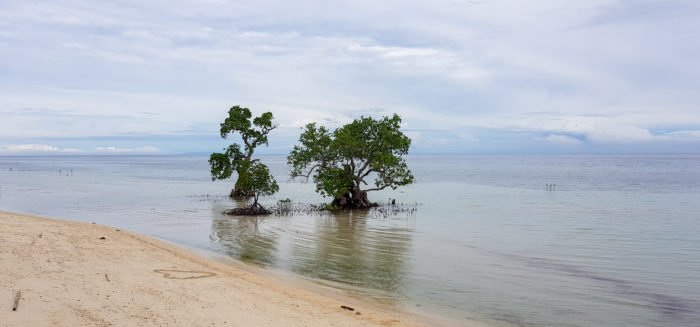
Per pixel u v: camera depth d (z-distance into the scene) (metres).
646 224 36.91
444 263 23.66
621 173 124.12
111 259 19.09
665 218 40.34
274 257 24.48
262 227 34.25
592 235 32.03
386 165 44.53
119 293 14.46
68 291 14.13
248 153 54.69
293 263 23.20
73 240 22.14
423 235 31.78
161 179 94.44
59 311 12.40
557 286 19.75
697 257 25.22
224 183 82.00
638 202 53.41
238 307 14.26
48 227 25.48
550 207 48.69
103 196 56.66
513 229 34.53
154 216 39.44
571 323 15.51
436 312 16.12
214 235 30.62
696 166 176.88
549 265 23.38
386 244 28.47
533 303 17.48
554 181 93.06
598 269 22.62
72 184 77.12
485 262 23.92
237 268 21.33
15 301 12.36
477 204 51.47
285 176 108.44
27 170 136.25
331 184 43.12
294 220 38.19
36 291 13.76
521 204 51.62
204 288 16.05
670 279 20.92
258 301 15.14
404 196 61.78
